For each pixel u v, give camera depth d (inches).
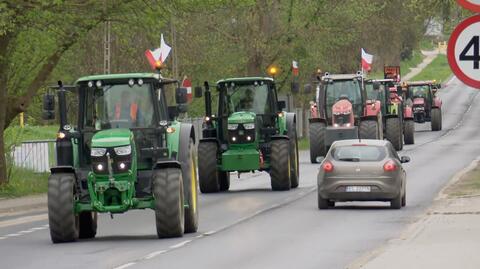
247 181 3708.2
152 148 1983.3
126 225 2293.3
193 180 2060.8
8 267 1582.2
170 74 5674.2
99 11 3326.8
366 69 5132.9
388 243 1710.1
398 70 6771.7
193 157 2079.2
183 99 2052.2
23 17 3157.0
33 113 4591.5
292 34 5964.6
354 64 7263.8
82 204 1948.8
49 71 3538.4
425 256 1476.4
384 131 4963.1
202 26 5826.8
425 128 7322.8
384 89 4982.8
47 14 3176.7
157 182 1918.1
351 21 6136.8
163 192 1913.1
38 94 3976.4
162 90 2057.1
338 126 4264.3
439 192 2903.5
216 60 5915.4
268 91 3255.4
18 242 1984.5
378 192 2455.7
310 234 1967.3
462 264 1380.4
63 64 4303.6
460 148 5182.1
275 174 3154.5
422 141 5885.8
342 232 1988.2
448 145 5457.7
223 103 3260.3
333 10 6023.6
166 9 3437.5
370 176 2461.9
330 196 2480.3
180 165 1953.7
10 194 3326.8
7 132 4217.5
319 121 4345.5
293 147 3243.1
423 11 3828.7
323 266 1494.8
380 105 4552.2
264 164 3213.6
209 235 1991.9
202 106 5974.4
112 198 1935.3
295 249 1722.4
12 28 3137.3
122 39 3759.8
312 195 2987.2
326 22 6038.4
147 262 1582.2
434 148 5211.6
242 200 2883.9
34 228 2294.5
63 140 2000.5
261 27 5925.2
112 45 5506.9
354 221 2206.0
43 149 4271.7
